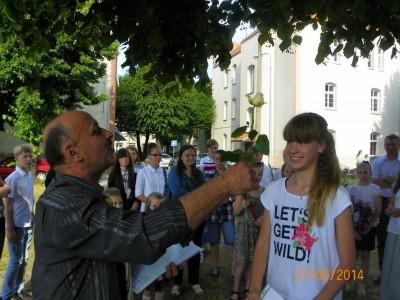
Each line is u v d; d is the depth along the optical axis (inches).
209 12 131.1
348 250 88.0
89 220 58.8
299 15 130.0
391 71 1149.1
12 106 629.6
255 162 75.8
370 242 216.1
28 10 118.6
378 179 239.9
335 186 91.1
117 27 130.7
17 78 600.1
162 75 143.9
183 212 59.1
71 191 62.3
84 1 124.1
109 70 998.4
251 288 96.7
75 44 143.2
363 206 213.6
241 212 189.6
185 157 208.5
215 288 222.8
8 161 615.2
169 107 1369.3
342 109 1095.6
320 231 89.3
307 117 93.7
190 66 142.0
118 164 237.5
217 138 1549.0
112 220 58.5
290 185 96.7
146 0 123.9
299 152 92.4
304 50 1056.8
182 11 131.2
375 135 1140.5
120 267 70.6
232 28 129.6
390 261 161.6
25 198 195.3
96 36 137.0
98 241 58.1
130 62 144.5
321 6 119.6
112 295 62.2
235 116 1392.7
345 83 1097.4
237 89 1375.5
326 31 155.6
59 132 65.2
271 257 95.7
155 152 240.4
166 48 140.0
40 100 600.4
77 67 619.2
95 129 67.4
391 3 128.1
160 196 178.2
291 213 93.4
